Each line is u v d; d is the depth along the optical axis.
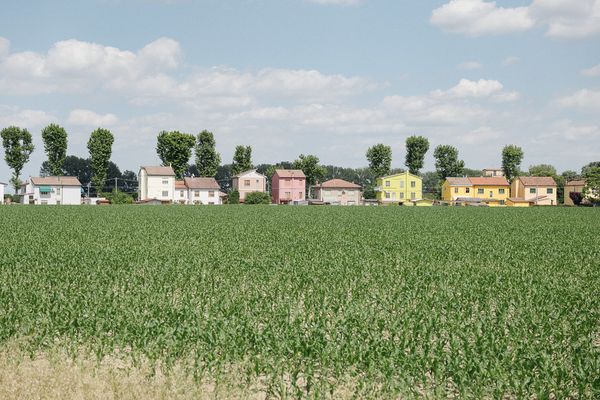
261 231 36.66
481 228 40.84
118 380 9.04
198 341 10.66
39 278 17.27
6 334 11.09
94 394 8.45
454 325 11.68
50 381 8.98
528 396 8.35
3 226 39.97
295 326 11.48
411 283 16.84
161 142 145.12
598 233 36.78
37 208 77.69
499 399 8.36
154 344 10.37
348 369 9.48
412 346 10.05
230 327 11.27
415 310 13.30
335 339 10.57
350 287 16.50
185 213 63.47
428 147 149.88
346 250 25.86
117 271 19.03
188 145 145.75
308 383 8.58
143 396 8.42
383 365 9.21
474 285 16.80
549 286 17.00
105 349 10.41
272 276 18.39
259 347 10.16
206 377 9.37
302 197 147.12
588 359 9.70
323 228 39.69
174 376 9.26
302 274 18.44
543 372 8.98
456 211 75.38
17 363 9.77
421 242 29.83
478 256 24.27
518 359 9.55
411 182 140.00
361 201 149.75
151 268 19.72
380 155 151.75
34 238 30.77
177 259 22.20
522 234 35.75
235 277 18.17
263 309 13.09
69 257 22.45
